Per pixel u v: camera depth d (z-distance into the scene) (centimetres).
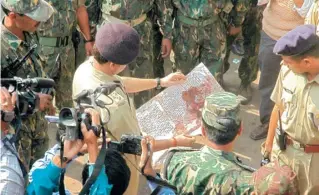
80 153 245
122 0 486
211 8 502
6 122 268
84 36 505
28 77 343
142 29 503
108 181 230
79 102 291
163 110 383
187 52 521
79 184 457
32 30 368
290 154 369
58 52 486
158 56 568
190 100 387
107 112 304
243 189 269
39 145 412
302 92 350
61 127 239
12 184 247
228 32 548
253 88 614
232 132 279
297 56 338
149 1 496
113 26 326
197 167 280
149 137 256
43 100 328
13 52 363
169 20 507
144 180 454
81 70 333
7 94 274
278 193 259
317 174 364
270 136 392
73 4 484
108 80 327
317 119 347
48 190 237
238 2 523
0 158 256
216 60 525
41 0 366
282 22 477
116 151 241
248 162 505
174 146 314
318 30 386
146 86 381
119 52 320
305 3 459
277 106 378
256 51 566
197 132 374
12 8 354
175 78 388
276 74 498
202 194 277
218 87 392
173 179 285
